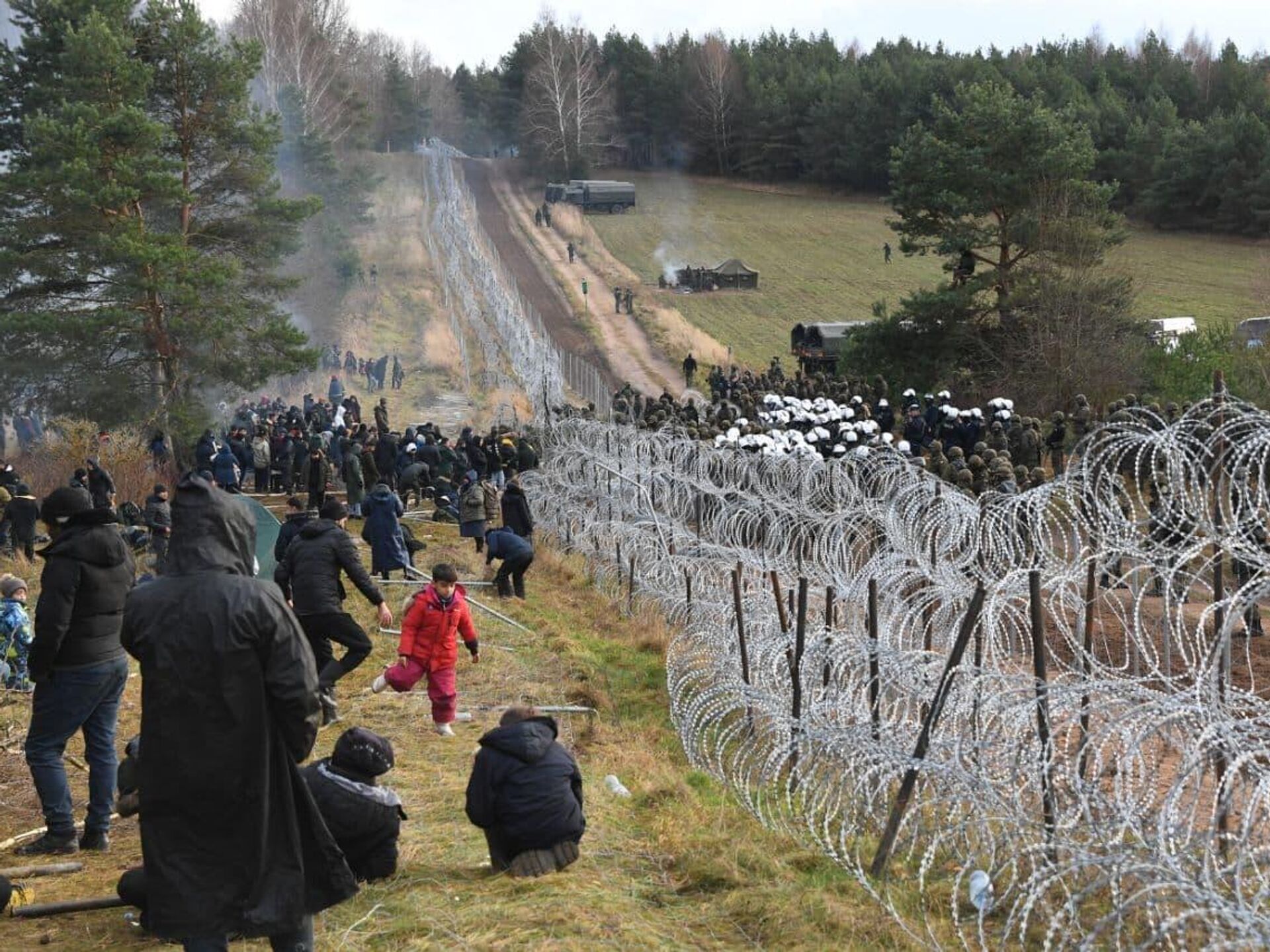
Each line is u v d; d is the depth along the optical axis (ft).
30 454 104.58
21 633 39.93
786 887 25.79
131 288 115.24
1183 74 375.86
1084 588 43.93
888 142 398.42
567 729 39.99
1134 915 24.20
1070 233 155.84
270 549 53.16
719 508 71.00
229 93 122.83
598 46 497.87
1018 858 25.67
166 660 17.02
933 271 308.19
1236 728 21.39
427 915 22.94
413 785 32.32
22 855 25.13
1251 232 309.42
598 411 183.52
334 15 347.56
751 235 355.15
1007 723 27.48
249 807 17.19
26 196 112.27
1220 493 31.32
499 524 89.97
